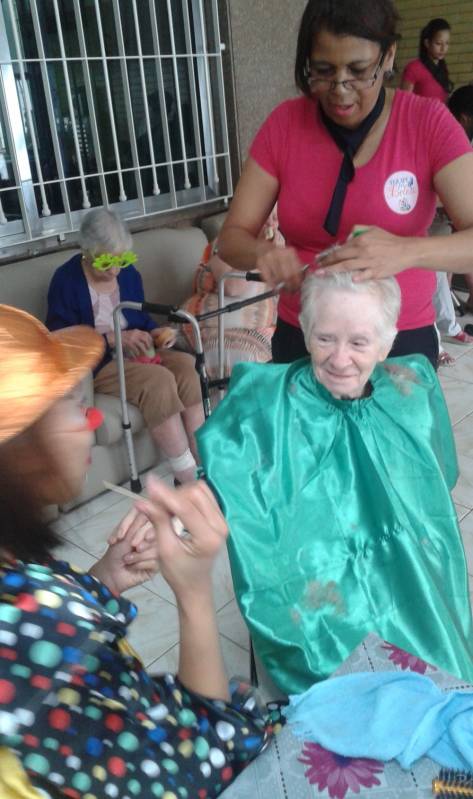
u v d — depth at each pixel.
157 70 2.99
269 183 1.47
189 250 3.00
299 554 1.11
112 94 2.92
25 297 2.51
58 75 2.69
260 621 1.06
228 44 3.16
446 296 3.51
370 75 1.20
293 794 0.71
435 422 1.27
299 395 1.18
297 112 1.40
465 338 3.60
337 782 0.72
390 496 1.15
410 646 1.07
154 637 1.81
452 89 4.95
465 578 1.20
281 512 1.12
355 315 1.10
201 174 3.32
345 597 1.10
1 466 0.49
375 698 0.80
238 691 0.76
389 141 1.33
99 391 2.39
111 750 0.53
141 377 2.34
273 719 0.79
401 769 0.73
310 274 1.16
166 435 2.39
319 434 1.18
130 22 2.88
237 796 0.70
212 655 0.71
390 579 1.12
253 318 2.52
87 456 0.54
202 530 0.66
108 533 2.23
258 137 1.47
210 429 1.17
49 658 0.48
